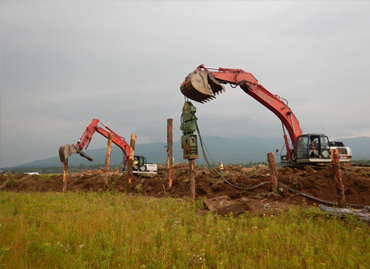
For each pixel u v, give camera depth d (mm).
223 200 11562
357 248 5758
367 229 7121
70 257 5289
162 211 10344
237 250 5996
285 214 9133
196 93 12133
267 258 5254
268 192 12258
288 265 5020
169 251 5730
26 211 9922
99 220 8117
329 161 15148
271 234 6902
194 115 12500
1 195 16984
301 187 12055
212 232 7258
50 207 11133
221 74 14562
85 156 28047
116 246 5871
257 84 15617
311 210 9000
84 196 16234
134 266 5082
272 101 16031
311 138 15617
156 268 4883
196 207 11688
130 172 18406
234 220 8648
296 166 16156
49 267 4887
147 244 6188
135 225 7742
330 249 5660
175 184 16609
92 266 5105
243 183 13875
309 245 6039
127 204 12453
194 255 5535
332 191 11148
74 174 34250
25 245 5812
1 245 5730
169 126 16828
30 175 27688
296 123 16641
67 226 7398
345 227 7340
